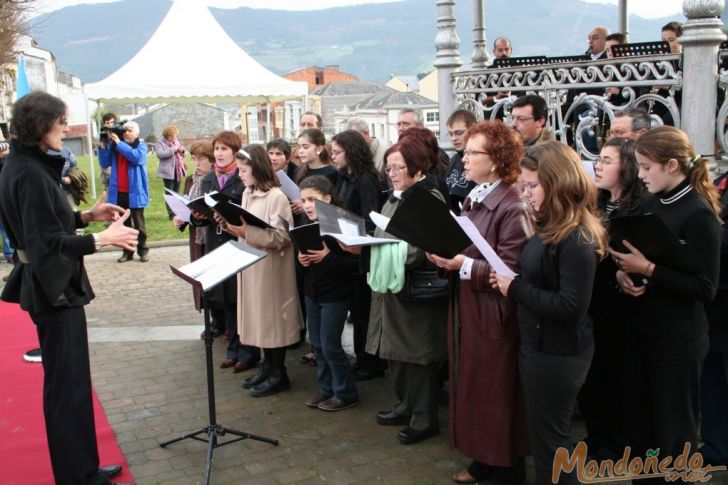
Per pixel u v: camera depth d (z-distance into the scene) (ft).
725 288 10.51
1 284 26.45
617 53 16.07
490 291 10.43
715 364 11.03
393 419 13.71
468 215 11.00
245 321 15.28
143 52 41.98
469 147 10.72
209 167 19.30
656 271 9.17
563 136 16.11
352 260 13.52
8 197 10.25
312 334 14.58
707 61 13.37
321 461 12.38
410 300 12.01
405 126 18.20
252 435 12.83
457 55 19.19
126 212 11.25
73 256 10.38
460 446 11.16
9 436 13.41
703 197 9.50
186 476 11.96
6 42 41.91
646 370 9.87
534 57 18.74
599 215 10.24
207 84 41.70
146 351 18.83
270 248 14.67
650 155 9.47
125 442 13.32
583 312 8.76
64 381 10.68
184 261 30.99
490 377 10.59
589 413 12.01
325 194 13.94
